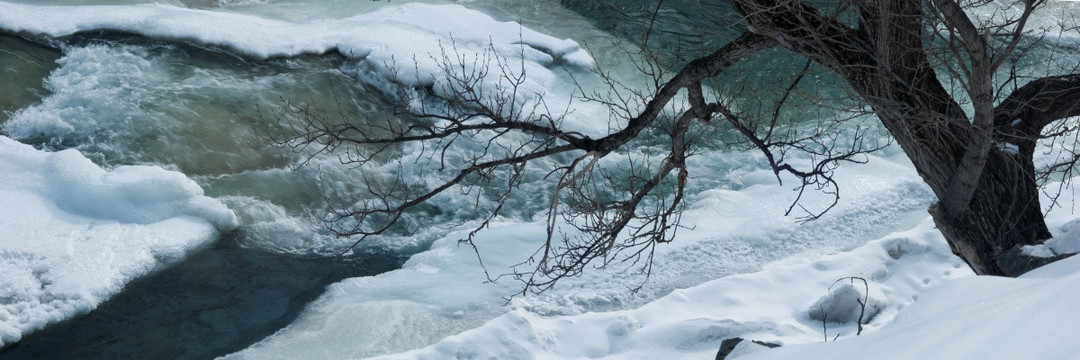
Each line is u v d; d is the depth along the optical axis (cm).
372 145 1542
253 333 1068
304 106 1617
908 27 684
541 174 1501
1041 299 386
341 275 1219
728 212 1324
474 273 1177
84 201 1277
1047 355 324
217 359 1002
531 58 1825
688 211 1343
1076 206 1232
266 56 1752
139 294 1141
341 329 1055
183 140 1480
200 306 1123
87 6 1844
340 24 1891
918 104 705
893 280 1106
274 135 1534
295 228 1332
